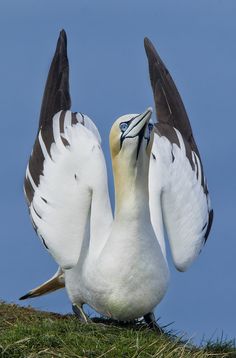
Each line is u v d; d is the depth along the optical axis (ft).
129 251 44.83
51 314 47.96
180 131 53.36
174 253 48.80
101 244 46.73
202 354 43.37
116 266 44.98
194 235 49.34
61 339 42.98
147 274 45.14
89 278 46.11
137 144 44.65
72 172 48.83
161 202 49.44
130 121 44.88
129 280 45.06
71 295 48.49
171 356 42.42
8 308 48.14
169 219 49.29
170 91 54.34
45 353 42.06
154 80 54.75
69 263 47.24
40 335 43.14
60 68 53.26
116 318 46.62
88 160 48.52
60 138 50.42
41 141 51.34
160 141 51.52
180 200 49.75
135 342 43.19
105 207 47.50
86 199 47.93
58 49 53.62
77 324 45.03
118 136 44.93
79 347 42.39
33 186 50.42
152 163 50.14
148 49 55.62
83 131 50.24
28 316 46.83
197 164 52.01
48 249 48.42
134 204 44.68
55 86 52.80
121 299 45.50
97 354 42.11
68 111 52.01
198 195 50.67
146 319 47.29
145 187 44.86
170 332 46.44
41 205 49.16
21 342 42.42
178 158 51.24
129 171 44.75
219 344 45.34
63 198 48.44
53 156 50.08
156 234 48.03
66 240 47.60
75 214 47.88
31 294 54.34
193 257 49.11
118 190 45.14
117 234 44.98
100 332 44.37
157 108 53.88
